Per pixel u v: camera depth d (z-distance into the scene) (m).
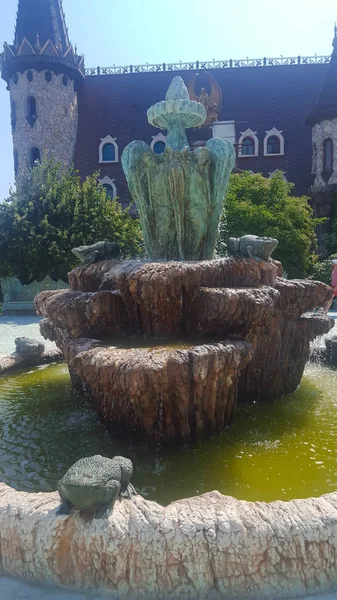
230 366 4.64
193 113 6.96
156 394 4.41
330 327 6.93
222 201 6.89
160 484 4.05
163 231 7.04
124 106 42.22
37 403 6.46
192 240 6.97
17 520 2.79
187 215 6.85
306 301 6.38
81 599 2.60
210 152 6.70
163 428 4.68
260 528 2.62
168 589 2.57
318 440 4.98
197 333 5.50
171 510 2.75
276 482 4.06
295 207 29.27
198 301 5.43
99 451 4.74
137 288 5.32
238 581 2.57
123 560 2.59
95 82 42.84
